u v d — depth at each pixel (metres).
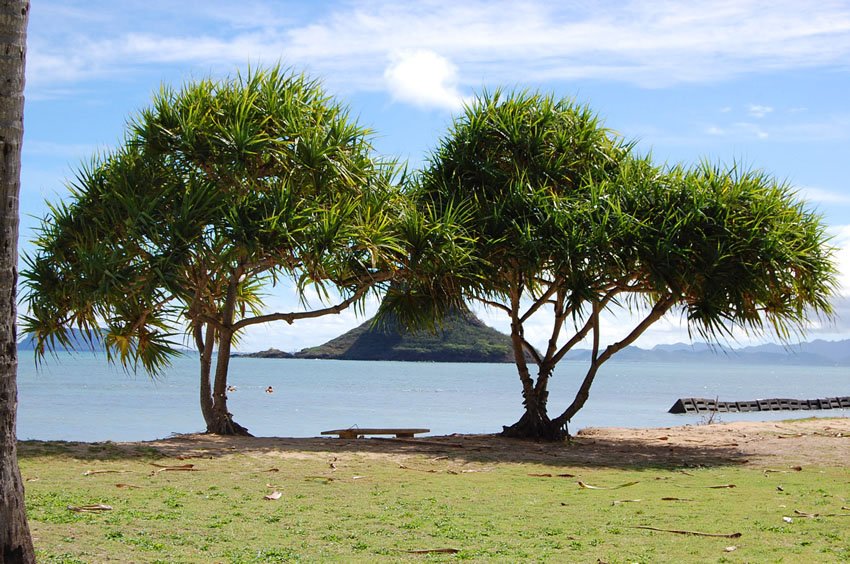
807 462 13.72
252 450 13.48
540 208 16.16
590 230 15.78
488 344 169.62
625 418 33.53
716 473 12.30
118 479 10.25
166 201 14.45
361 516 8.17
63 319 14.99
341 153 15.19
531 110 17.38
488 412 35.41
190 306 15.30
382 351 186.00
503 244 16.34
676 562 6.28
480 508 8.77
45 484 9.60
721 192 15.91
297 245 14.16
